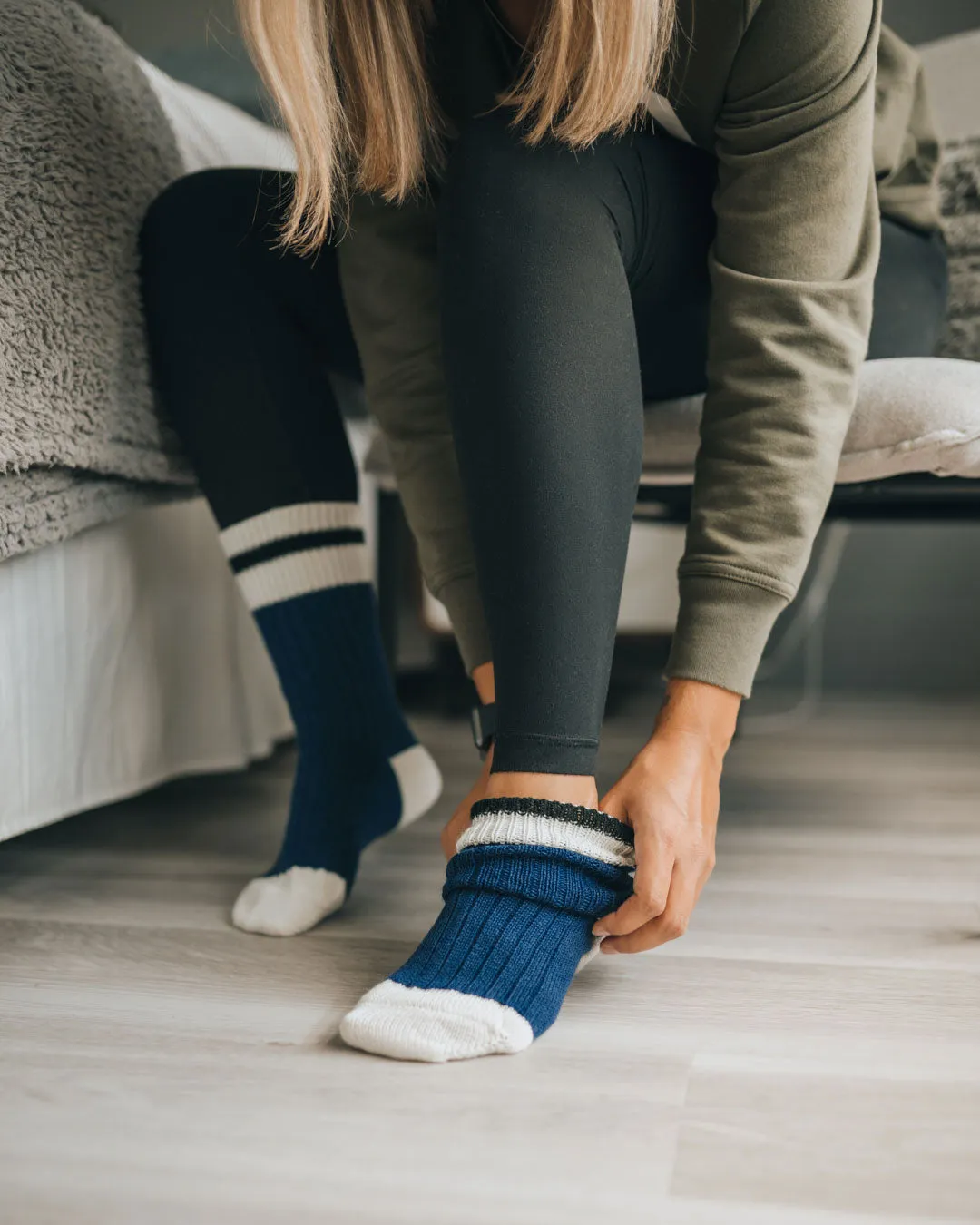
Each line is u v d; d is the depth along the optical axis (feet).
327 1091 1.70
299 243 2.60
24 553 2.58
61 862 3.10
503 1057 1.82
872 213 2.19
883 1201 1.41
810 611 7.06
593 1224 1.36
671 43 2.08
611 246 1.99
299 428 2.59
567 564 1.82
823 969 2.23
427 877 2.94
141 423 2.87
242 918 2.49
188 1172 1.47
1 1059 1.82
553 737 1.86
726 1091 1.71
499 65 2.32
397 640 5.13
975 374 2.69
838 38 1.99
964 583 6.91
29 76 2.56
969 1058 1.83
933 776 4.34
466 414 1.90
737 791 4.01
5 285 2.38
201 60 7.09
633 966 2.24
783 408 2.04
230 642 3.67
